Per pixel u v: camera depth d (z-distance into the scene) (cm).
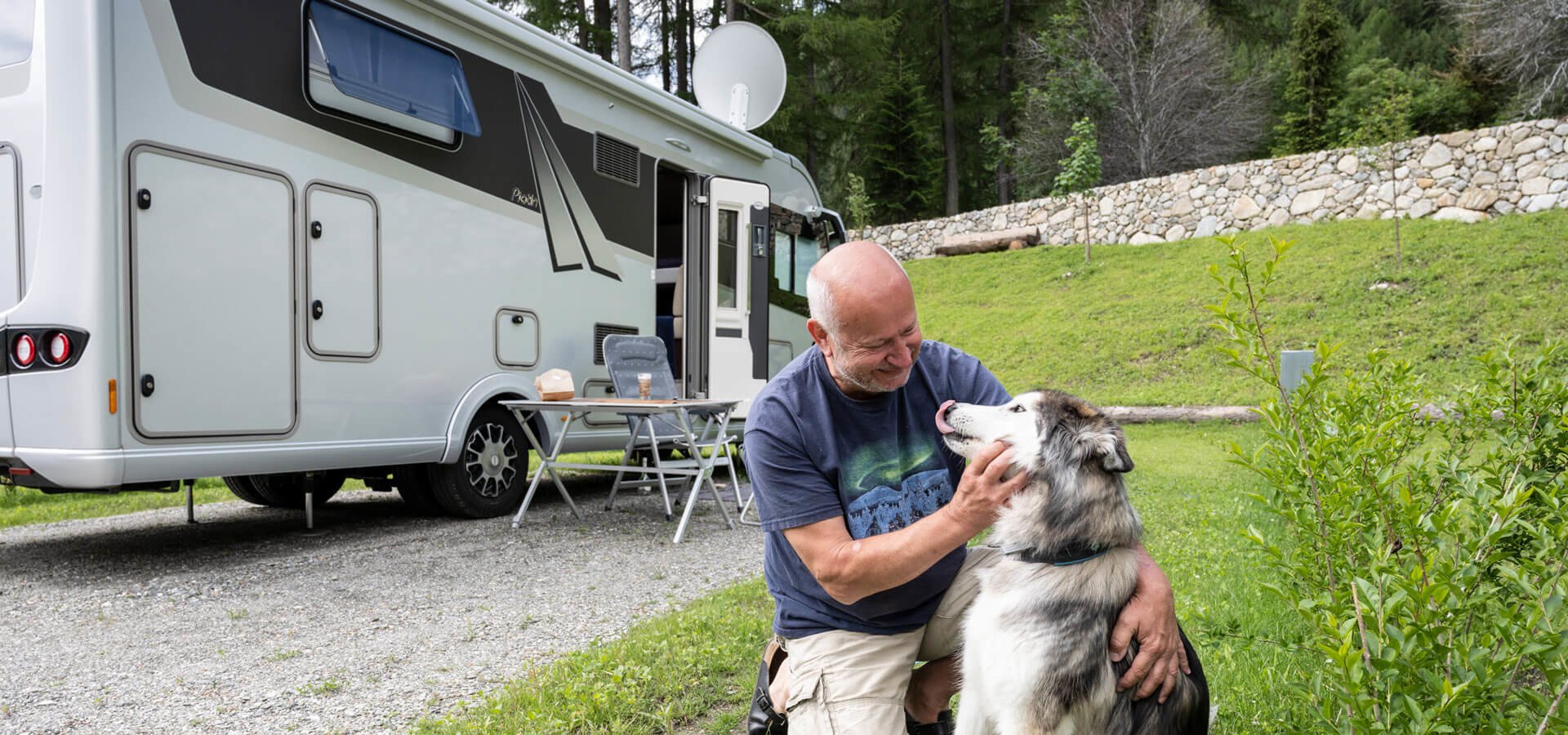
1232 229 1881
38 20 464
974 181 3262
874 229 2427
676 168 840
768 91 971
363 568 541
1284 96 2848
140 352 471
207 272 500
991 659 232
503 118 673
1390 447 273
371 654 396
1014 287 1892
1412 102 2480
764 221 880
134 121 468
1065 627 223
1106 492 228
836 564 228
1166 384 1296
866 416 247
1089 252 1994
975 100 3062
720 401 675
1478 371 1028
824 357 251
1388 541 225
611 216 768
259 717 328
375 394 589
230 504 805
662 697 333
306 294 549
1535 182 1569
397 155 602
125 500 811
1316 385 254
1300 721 267
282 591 491
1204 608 354
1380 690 185
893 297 223
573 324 736
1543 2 2019
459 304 642
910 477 254
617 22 1972
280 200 535
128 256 466
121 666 378
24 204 471
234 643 409
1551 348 295
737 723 313
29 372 467
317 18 550
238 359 514
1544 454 286
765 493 240
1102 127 2602
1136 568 230
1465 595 194
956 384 268
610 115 765
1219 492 720
